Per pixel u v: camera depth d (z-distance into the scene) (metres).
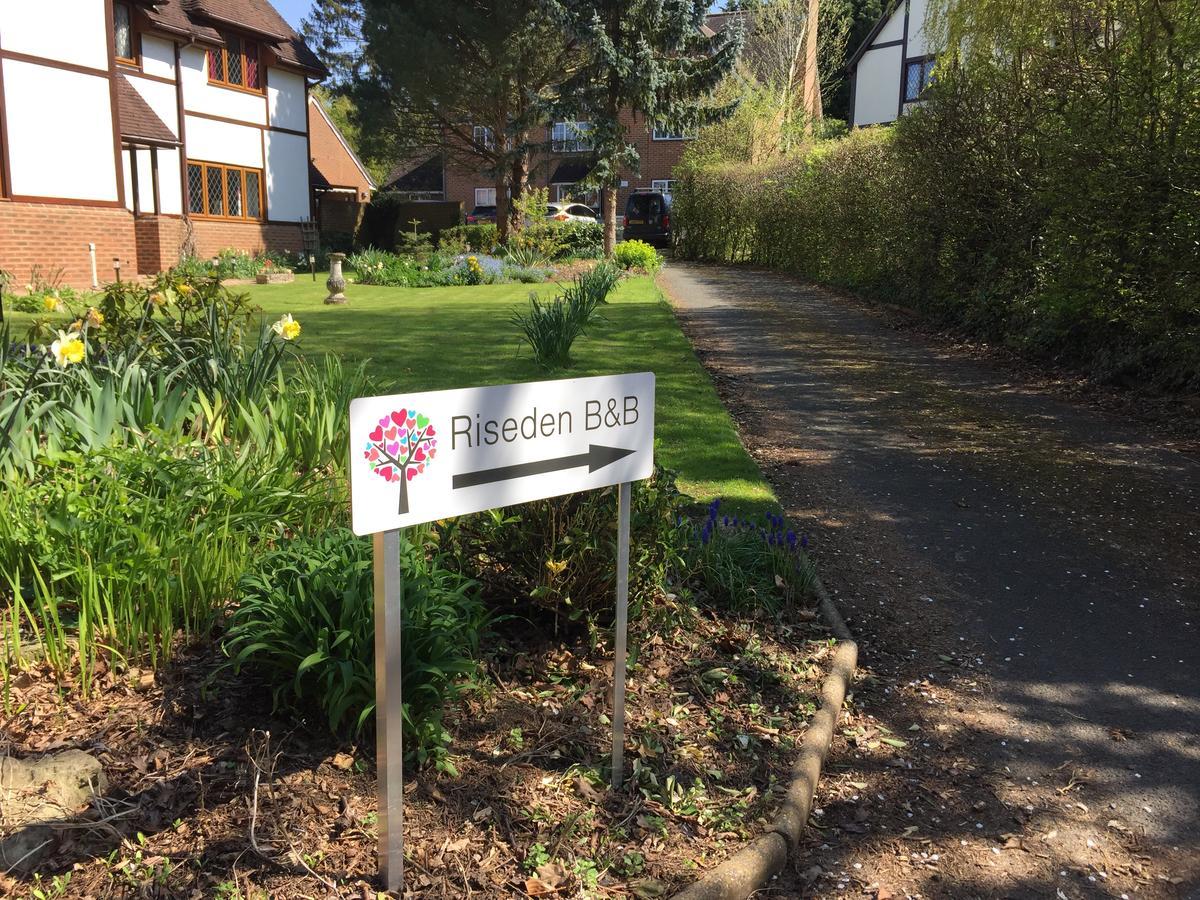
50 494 3.60
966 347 11.96
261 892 2.33
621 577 2.83
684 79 23.14
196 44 22.86
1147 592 4.73
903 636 4.21
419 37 25.09
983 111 11.80
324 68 28.77
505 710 3.26
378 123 27.86
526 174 28.77
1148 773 3.25
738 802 2.90
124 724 2.89
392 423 2.15
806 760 3.11
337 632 2.88
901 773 3.22
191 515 3.62
